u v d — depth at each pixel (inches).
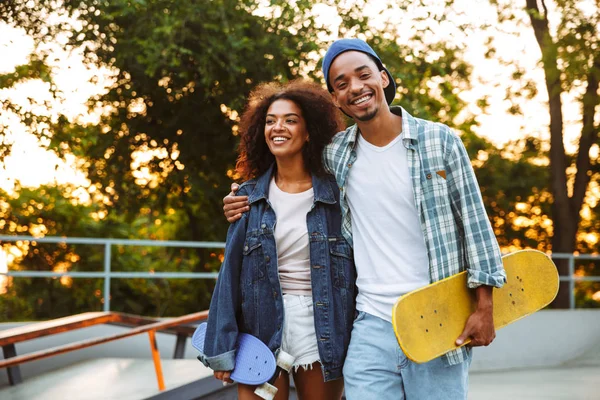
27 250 477.4
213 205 452.1
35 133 292.2
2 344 198.5
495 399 240.4
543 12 461.4
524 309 103.9
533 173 634.8
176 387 159.5
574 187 497.0
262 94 112.9
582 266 671.8
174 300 498.9
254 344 103.6
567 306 448.8
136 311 487.8
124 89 389.4
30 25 314.0
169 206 458.3
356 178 102.6
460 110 551.2
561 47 440.8
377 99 99.7
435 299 93.5
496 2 457.1
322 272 104.5
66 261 486.3
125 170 423.8
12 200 484.4
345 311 104.9
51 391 195.9
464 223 96.6
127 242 267.3
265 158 113.0
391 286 99.0
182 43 349.1
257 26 356.5
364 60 100.1
